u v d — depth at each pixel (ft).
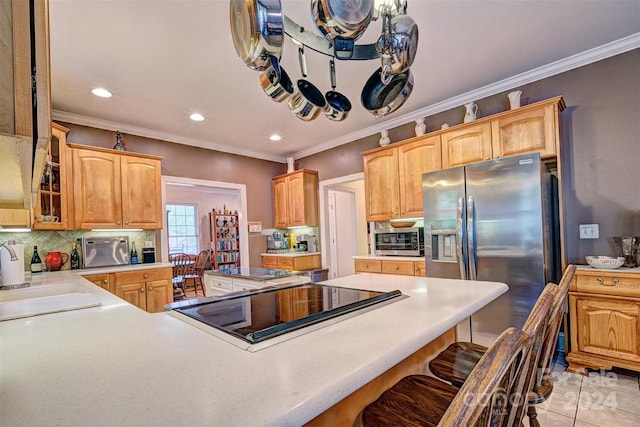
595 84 8.51
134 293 10.85
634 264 7.46
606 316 7.19
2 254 7.18
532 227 7.50
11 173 2.15
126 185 11.60
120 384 2.08
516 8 6.63
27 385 2.11
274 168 17.83
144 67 8.23
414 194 11.36
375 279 6.08
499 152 9.26
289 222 16.53
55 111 10.69
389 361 2.47
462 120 11.10
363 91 5.79
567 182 8.88
